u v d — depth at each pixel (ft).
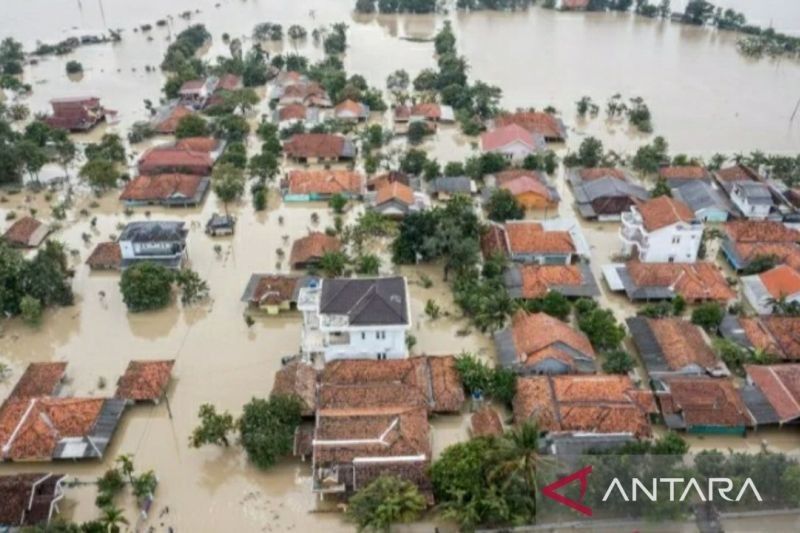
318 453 183.01
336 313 218.59
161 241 277.44
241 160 359.87
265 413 192.95
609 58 560.20
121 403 209.36
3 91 482.28
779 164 352.90
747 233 291.79
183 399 218.38
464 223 278.46
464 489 169.58
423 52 573.33
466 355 220.64
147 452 200.03
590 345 229.04
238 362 234.38
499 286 251.19
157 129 409.28
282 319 256.11
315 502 185.16
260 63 505.66
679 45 597.93
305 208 332.80
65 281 268.00
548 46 590.14
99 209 332.19
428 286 270.05
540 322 229.86
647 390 213.87
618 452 180.96
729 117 443.32
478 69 527.40
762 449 197.57
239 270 282.56
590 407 198.18
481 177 352.69
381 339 220.43
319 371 220.02
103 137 391.04
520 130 381.19
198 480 191.52
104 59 556.92
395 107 441.27
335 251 277.44
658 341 228.43
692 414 201.05
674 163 361.92
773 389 208.85
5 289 250.98
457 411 209.15
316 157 375.04
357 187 338.75
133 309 258.78
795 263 271.69
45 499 176.35
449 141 405.59
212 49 586.45
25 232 299.58
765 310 253.03
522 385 208.44
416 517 172.04
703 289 254.27
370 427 189.57
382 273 278.46
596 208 316.81
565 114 445.78
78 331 250.78
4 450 192.24
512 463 165.27
